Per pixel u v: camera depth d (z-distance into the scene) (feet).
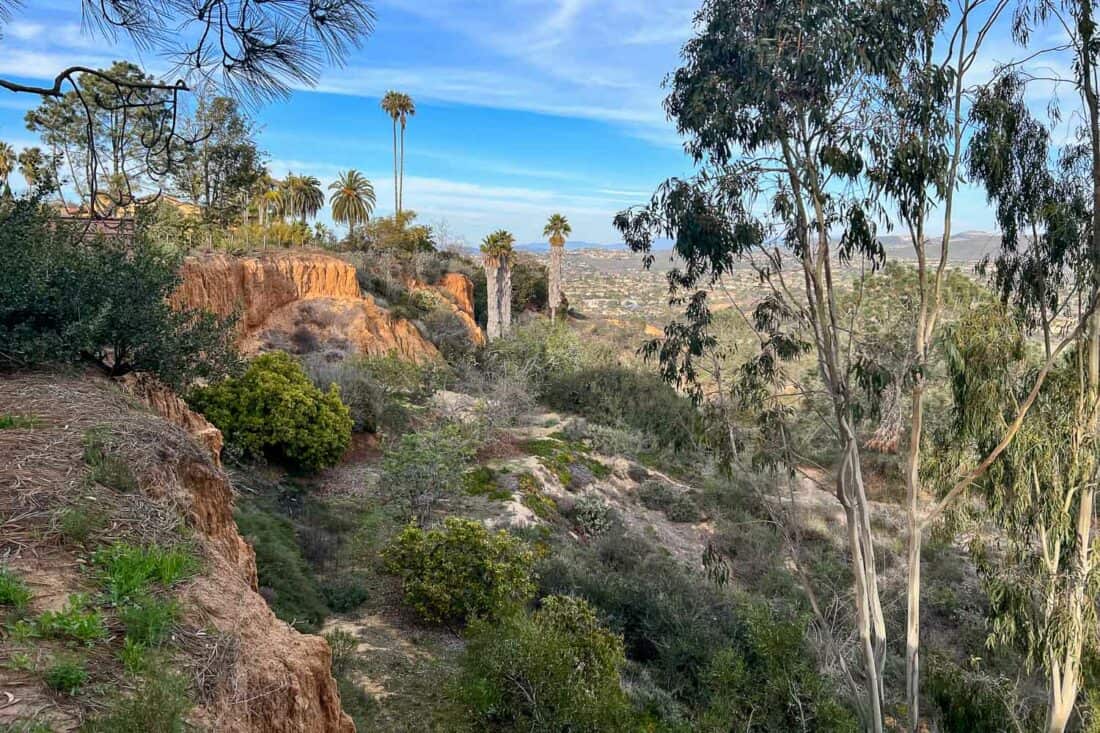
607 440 86.22
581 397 100.37
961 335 31.24
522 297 182.39
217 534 18.25
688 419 41.96
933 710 39.29
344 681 28.63
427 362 103.65
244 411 55.42
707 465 84.84
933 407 47.39
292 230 126.62
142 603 10.09
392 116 189.98
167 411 27.20
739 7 30.42
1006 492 33.04
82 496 13.00
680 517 72.59
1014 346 31.68
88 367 24.50
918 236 32.48
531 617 32.27
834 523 69.97
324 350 94.38
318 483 57.41
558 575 44.06
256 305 94.89
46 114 63.87
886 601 49.44
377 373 88.84
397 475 53.01
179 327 28.89
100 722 7.44
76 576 10.57
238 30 11.62
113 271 26.00
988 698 36.42
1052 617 30.30
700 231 31.83
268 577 34.86
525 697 26.76
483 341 139.85
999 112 32.35
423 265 150.30
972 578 60.23
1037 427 31.63
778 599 52.60
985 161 33.09
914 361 32.55
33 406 17.95
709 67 32.14
